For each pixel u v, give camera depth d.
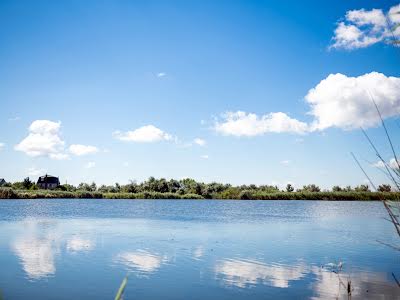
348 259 20.70
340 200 123.69
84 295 13.58
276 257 21.20
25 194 108.56
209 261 19.91
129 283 15.29
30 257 20.67
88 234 30.84
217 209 70.38
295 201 122.94
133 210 64.00
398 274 17.00
